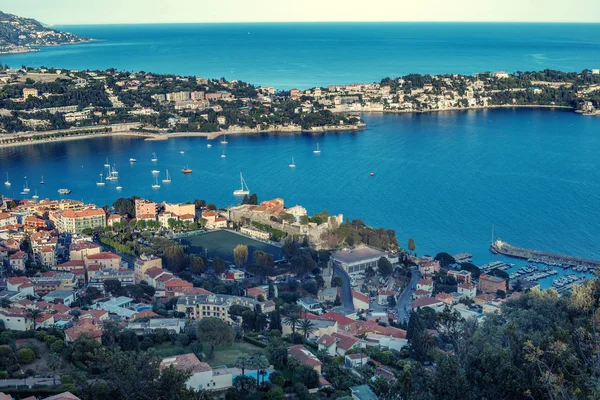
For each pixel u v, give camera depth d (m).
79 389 165.00
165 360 183.62
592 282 190.62
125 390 156.75
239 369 186.12
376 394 172.25
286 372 194.12
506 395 132.12
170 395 155.62
